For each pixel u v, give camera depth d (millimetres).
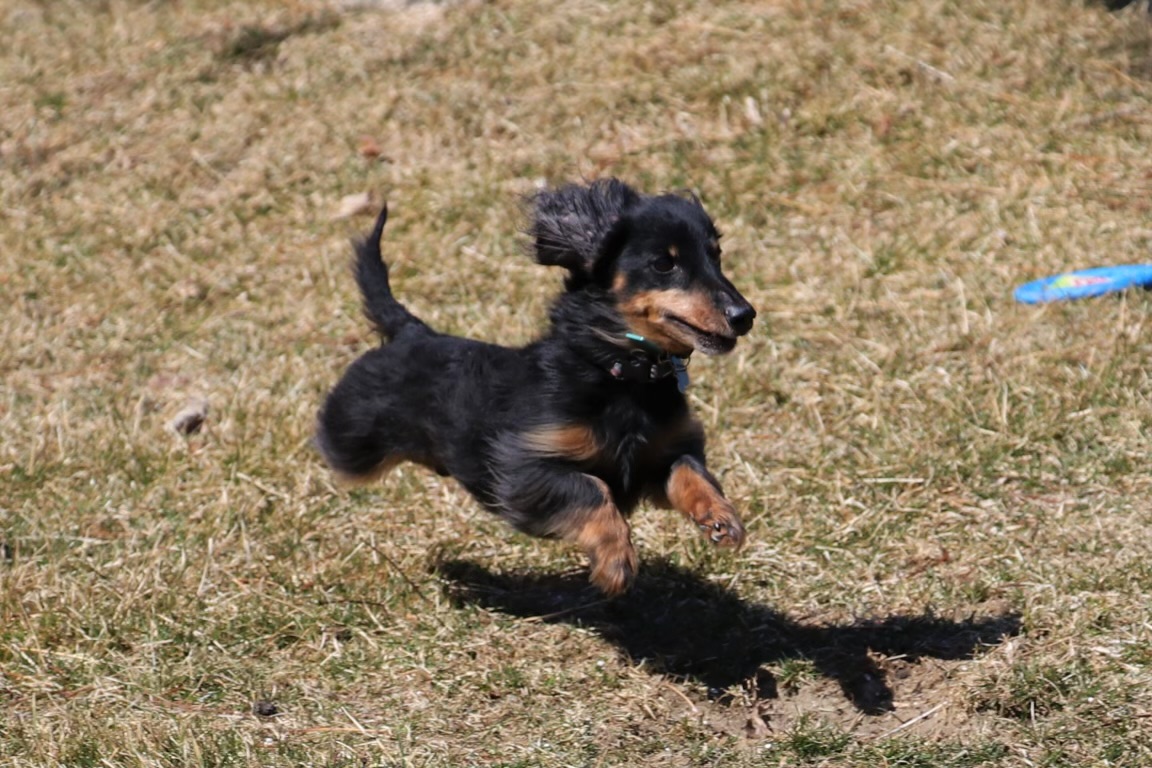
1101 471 8109
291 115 13430
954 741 6031
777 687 6625
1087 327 9531
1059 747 5852
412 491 8398
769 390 9258
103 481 8609
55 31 15430
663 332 6543
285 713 6398
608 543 6426
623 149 12398
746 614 7168
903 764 5840
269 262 11586
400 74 13805
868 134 12258
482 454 6906
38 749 5988
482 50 13930
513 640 7004
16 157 13188
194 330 10758
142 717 6266
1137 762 5695
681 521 7922
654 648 6984
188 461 8789
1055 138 11953
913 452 8406
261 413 9250
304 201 12359
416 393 7336
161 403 9703
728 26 13703
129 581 7395
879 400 9000
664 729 6309
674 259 6527
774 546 7680
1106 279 9898
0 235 12109
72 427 9336
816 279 10586
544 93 13188
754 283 10648
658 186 11883
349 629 7125
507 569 7738
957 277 10383
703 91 12812
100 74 14414
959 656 6684
